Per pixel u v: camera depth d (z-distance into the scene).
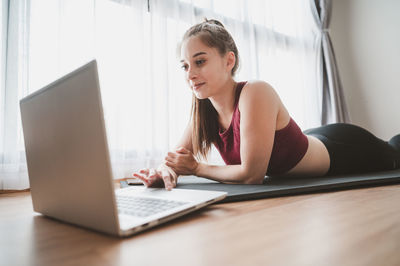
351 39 3.15
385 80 2.89
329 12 2.98
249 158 0.83
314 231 0.35
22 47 1.30
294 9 2.92
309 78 2.92
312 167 1.10
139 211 0.44
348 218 0.41
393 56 2.84
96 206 0.38
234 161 1.09
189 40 0.91
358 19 3.09
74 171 0.41
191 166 0.95
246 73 2.30
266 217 0.45
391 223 0.38
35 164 0.53
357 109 3.09
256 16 2.54
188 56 0.91
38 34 1.39
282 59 2.71
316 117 2.84
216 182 0.94
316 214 0.45
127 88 1.69
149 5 1.85
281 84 2.68
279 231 0.36
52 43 1.43
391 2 2.86
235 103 0.97
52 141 0.46
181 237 0.36
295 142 1.01
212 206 0.56
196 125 1.13
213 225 0.41
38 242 0.36
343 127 1.29
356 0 3.10
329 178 0.94
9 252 0.32
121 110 1.64
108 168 0.35
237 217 0.46
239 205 0.57
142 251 0.31
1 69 1.24
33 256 0.31
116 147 1.58
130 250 0.32
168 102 1.82
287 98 2.70
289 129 0.99
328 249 0.29
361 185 0.83
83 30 1.55
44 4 1.42
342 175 1.11
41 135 0.49
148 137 1.75
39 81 1.38
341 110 2.81
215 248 0.31
